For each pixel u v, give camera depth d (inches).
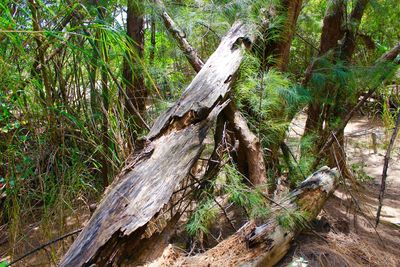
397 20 165.5
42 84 94.4
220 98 98.8
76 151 101.9
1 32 73.2
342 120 150.9
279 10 132.3
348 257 103.8
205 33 141.3
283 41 134.8
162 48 149.3
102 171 109.7
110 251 66.1
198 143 86.4
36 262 95.1
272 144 128.8
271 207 102.1
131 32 136.5
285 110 132.6
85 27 87.4
